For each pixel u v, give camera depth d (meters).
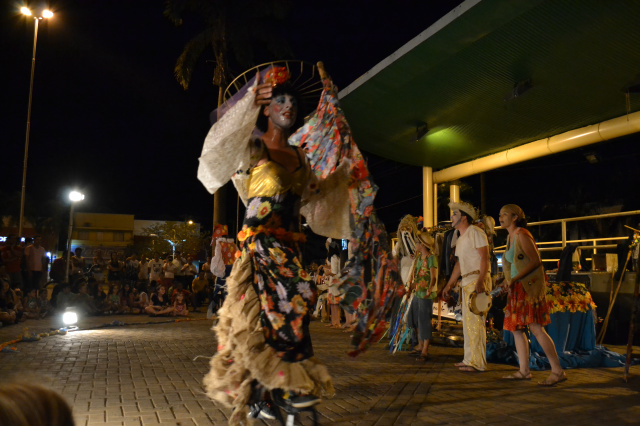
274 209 3.25
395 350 7.75
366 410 4.32
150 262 19.73
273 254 3.15
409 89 11.43
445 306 10.84
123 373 5.88
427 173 16.05
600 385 5.46
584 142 12.06
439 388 5.26
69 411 0.77
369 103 12.34
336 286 3.22
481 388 5.28
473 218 6.52
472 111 11.99
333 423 3.93
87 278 16.36
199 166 3.24
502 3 8.45
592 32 8.75
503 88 10.91
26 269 15.13
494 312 8.84
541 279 5.66
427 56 10.16
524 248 5.70
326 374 3.06
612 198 20.61
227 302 3.20
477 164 14.59
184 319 14.04
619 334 8.75
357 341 3.11
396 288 3.16
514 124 12.39
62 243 46.16
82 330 11.02
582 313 7.16
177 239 57.06
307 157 3.46
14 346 8.16
